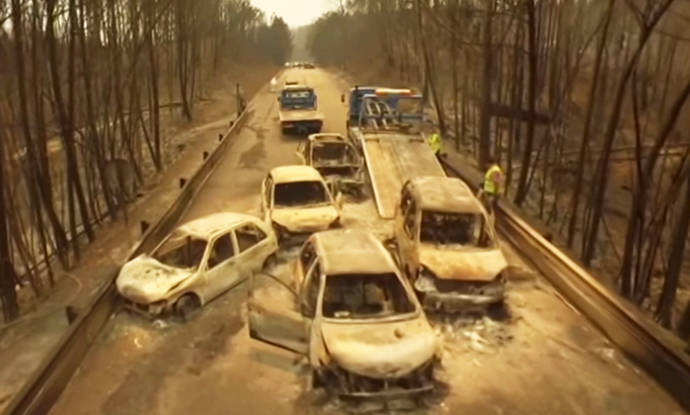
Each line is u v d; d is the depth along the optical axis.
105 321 10.88
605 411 8.48
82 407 8.57
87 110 17.58
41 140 13.97
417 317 9.26
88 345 10.05
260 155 26.86
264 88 61.81
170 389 9.01
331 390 8.89
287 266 13.67
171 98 38.72
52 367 8.62
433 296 11.16
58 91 15.16
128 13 23.05
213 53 66.88
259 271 13.01
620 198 20.72
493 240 12.22
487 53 22.88
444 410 8.50
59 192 21.28
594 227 14.48
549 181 22.27
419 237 12.18
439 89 37.97
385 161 20.45
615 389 9.01
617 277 13.88
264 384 9.14
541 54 25.44
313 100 32.16
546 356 9.94
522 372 9.46
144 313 11.02
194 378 9.30
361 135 22.12
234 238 12.41
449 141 30.03
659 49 27.77
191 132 34.00
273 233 13.66
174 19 37.25
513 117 21.64
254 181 22.14
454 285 11.21
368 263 9.97
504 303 11.84
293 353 10.02
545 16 24.64
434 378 9.26
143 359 9.84
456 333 10.67
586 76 34.94
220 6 62.72
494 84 27.73
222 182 22.11
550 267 12.88
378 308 9.55
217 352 10.06
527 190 19.88
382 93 26.17
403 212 13.82
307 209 15.06
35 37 13.62
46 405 8.32
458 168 22.02
